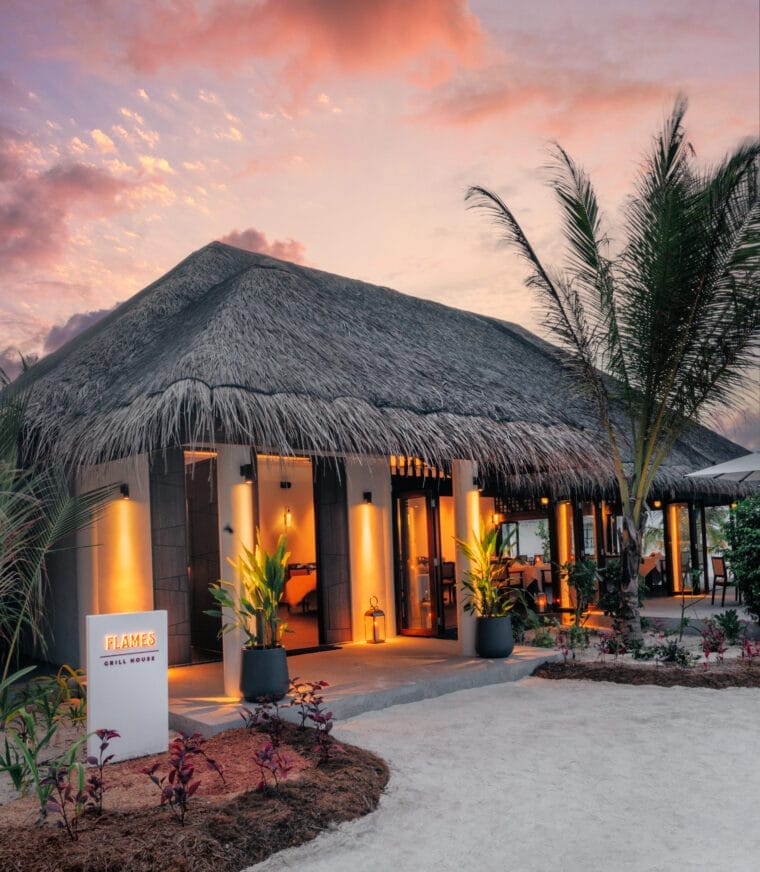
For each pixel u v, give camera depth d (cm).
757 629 1151
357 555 1155
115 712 606
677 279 966
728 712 710
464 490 998
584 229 1043
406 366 1030
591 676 891
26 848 415
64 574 1042
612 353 1045
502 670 902
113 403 820
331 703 736
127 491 984
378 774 548
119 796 512
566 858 411
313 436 743
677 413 1034
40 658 1113
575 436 1078
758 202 957
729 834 432
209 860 407
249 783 523
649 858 406
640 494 1043
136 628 622
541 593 1400
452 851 425
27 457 943
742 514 1177
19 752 630
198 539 1121
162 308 1155
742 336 983
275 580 745
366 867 409
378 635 1130
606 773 547
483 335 1553
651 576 1672
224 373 752
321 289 1226
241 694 769
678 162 979
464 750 615
